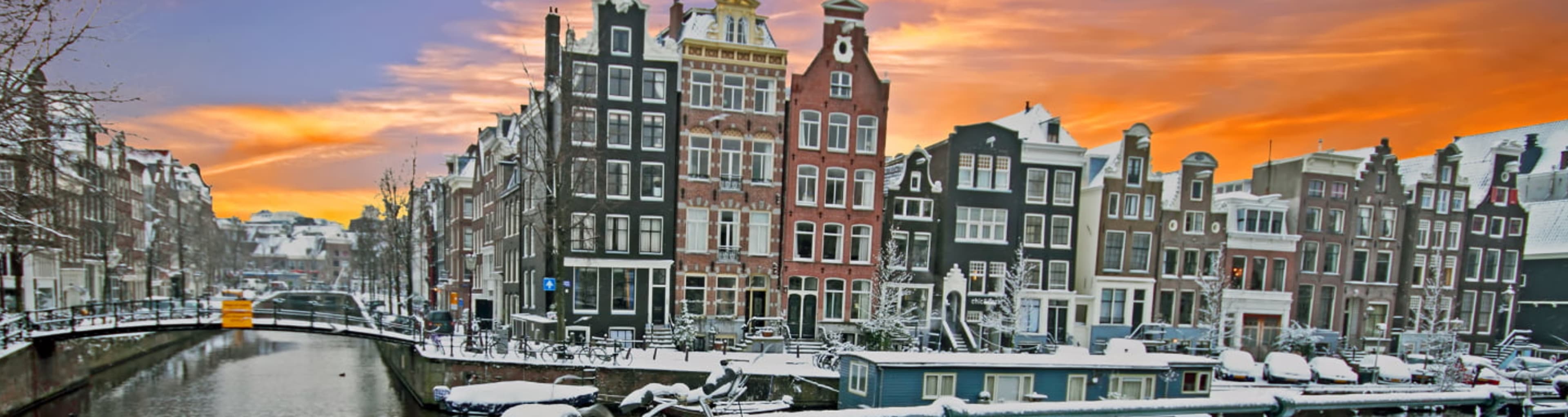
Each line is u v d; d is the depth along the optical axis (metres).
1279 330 40.38
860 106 35.06
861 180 35.44
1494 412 5.53
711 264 33.62
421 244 62.38
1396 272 43.09
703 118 33.25
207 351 44.09
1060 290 37.91
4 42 15.51
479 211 50.00
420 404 25.72
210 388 31.27
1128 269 38.31
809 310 34.97
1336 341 41.31
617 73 32.50
